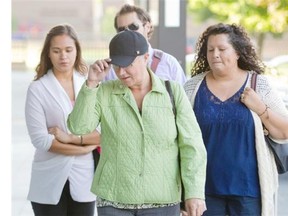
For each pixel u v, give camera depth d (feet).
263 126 17.60
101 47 94.73
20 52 105.81
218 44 17.49
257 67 18.07
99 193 15.60
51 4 160.56
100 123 15.94
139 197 15.40
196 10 82.07
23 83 82.79
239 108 17.48
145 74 15.62
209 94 17.75
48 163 19.49
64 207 19.85
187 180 15.62
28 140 46.14
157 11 32.45
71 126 15.53
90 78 15.21
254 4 55.47
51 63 19.70
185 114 15.75
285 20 54.54
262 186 17.47
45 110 19.44
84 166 19.61
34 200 19.72
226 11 58.59
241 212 17.61
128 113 15.48
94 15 156.56
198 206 15.52
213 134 17.54
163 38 32.55
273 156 17.89
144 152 15.40
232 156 17.43
